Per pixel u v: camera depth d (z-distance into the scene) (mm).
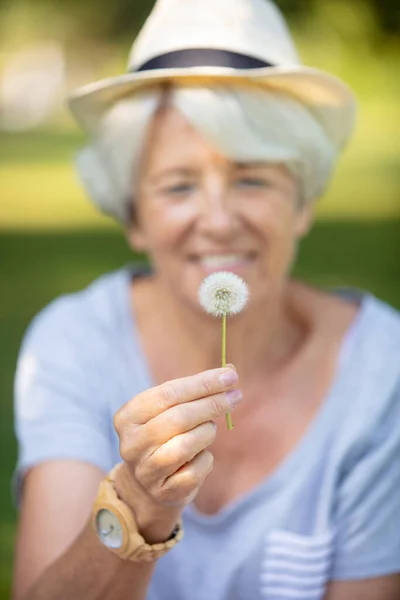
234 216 977
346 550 972
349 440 976
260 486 964
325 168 1027
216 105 966
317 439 981
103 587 801
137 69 1050
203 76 984
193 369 1037
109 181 1071
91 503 929
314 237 5484
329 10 5867
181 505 754
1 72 16906
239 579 958
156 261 1031
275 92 1000
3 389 2629
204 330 1019
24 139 13164
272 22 1035
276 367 1028
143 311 1057
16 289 4133
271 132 986
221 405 725
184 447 721
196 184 992
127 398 1023
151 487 745
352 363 1013
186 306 1017
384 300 3904
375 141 10844
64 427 976
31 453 964
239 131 965
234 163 978
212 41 1004
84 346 1035
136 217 1084
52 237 5754
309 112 1037
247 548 955
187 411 721
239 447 992
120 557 780
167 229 995
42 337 1056
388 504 974
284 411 1002
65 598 812
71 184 8625
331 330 1043
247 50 1006
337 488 978
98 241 5562
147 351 1041
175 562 960
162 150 993
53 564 828
